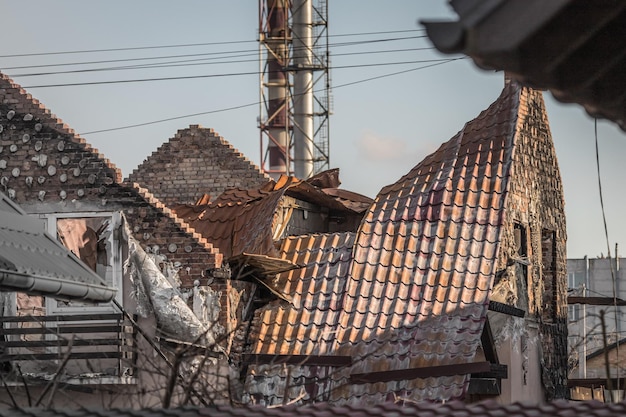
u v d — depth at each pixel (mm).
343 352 39375
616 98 19016
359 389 38469
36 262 26406
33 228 29031
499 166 42500
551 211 47594
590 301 53469
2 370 37875
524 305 44156
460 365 37500
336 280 41500
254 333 40812
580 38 17125
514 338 42625
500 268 41281
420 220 41969
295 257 42906
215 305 39688
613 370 63156
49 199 41094
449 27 16484
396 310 39844
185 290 39938
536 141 45781
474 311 38875
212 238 45938
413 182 43688
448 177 42750
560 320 48594
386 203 43281
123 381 36188
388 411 20750
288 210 46344
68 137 41344
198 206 48281
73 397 36156
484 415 20438
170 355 37344
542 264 48281
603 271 86438
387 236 42000
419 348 38500
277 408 21156
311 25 111938
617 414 20203
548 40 17125
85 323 38906
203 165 60562
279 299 41438
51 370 38344
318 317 40688
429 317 39156
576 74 18266
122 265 39719
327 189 50938
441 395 37250
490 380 40062
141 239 40438
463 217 41500
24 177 41344
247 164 60156
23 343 35500
